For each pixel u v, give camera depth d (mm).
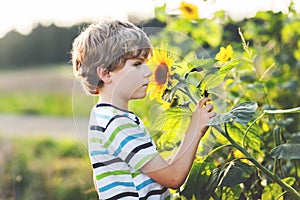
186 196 2467
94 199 3797
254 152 2707
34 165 5754
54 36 22562
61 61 22500
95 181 2342
